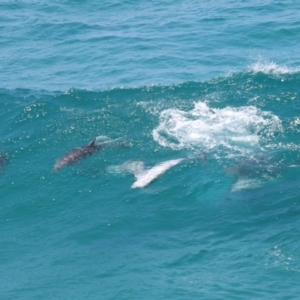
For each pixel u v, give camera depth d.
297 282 36.94
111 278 38.88
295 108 59.25
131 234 43.62
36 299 37.56
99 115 59.56
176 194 47.88
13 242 43.62
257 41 81.62
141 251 41.50
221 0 97.62
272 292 36.19
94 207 46.97
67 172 50.94
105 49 81.31
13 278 39.69
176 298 36.31
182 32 85.62
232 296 36.06
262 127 56.22
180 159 52.06
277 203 46.16
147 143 54.53
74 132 56.84
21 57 80.44
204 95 62.69
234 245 41.31
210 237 42.53
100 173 50.69
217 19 89.19
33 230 44.84
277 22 86.44
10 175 50.88
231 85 64.62
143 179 49.75
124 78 72.50
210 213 45.50
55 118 59.53
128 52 80.00
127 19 91.69
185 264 39.62
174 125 57.19
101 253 41.66
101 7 96.94
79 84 71.50
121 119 58.69
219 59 76.69
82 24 90.00
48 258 41.59
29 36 87.12
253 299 35.66
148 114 59.34
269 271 38.16
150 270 39.25
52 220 45.84
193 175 49.97
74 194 48.53
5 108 62.69
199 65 75.19
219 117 58.25
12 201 48.03
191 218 45.06
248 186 48.41
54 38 86.06
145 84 70.38
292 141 54.06
